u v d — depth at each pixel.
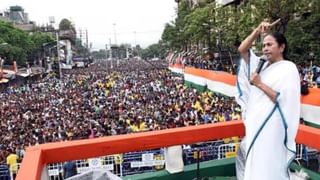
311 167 5.39
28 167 3.05
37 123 19.55
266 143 2.76
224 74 24.91
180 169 4.81
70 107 25.50
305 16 21.48
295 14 21.62
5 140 15.80
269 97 2.73
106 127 16.28
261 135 2.77
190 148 7.67
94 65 142.75
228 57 34.88
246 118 2.96
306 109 11.84
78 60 133.38
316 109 11.26
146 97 28.50
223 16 36.97
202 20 40.44
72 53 134.12
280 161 2.77
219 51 37.12
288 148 2.76
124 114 20.44
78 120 19.59
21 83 64.06
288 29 21.02
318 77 19.64
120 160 7.14
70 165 6.32
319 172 4.81
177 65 53.75
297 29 20.80
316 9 20.61
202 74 30.81
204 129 4.24
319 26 20.56
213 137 4.28
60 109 24.59
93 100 29.14
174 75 54.03
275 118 2.72
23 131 17.44
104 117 19.95
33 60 83.38
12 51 63.91
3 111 25.55
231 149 8.38
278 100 2.71
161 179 4.75
